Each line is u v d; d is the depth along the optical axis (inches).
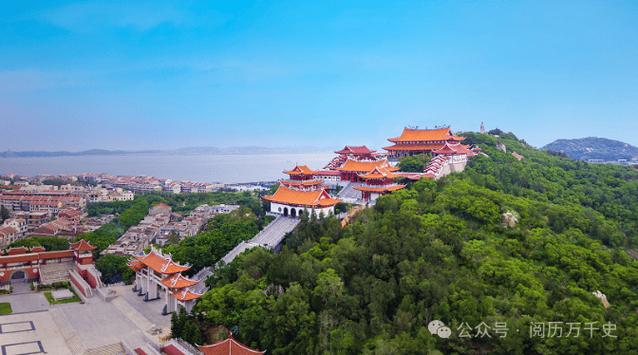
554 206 5674.2
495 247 4419.3
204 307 3725.4
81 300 5083.7
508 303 3415.4
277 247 5088.6
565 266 4306.1
